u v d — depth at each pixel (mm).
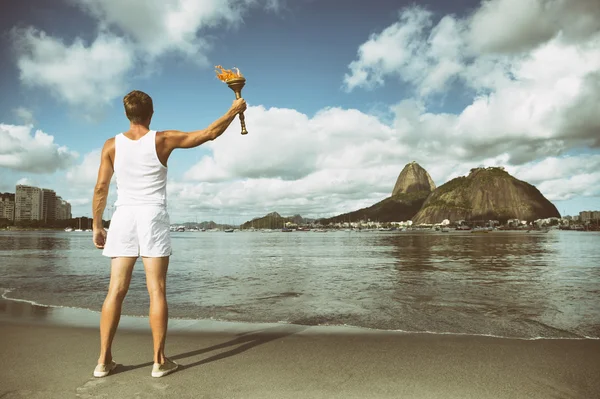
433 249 28875
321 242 55188
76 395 2342
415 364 2969
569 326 4555
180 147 3000
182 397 2312
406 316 5164
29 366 2896
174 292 7570
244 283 8945
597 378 2660
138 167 2887
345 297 6844
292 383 2549
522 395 2355
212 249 32594
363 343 3641
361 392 2395
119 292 2791
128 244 2811
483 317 5078
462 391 2412
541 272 11273
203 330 4293
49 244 36469
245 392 2395
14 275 10109
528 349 3420
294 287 8242
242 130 3156
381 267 13281
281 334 4066
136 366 2916
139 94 3045
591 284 8492
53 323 4602
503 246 35188
